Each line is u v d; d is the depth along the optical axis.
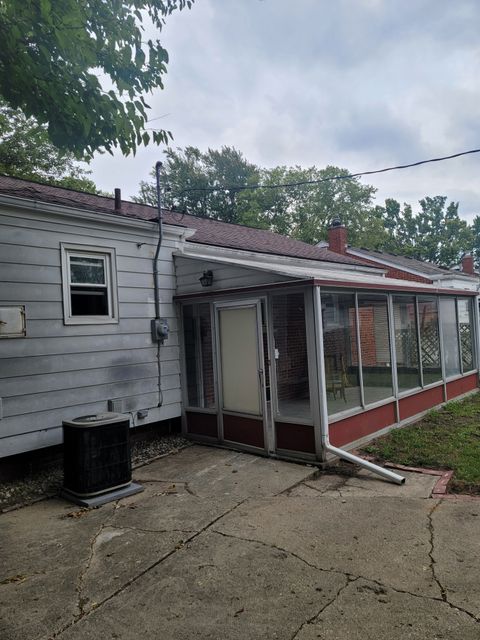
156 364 7.36
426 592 2.99
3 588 3.27
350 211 34.12
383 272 15.73
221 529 4.12
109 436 5.13
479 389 11.27
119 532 4.16
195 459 6.45
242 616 2.82
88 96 4.31
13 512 4.80
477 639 2.52
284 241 14.25
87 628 2.77
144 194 36.47
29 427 5.73
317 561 3.47
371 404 7.04
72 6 3.86
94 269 6.62
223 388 7.04
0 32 3.82
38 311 5.88
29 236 5.84
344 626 2.68
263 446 6.47
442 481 5.18
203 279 7.23
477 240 58.78
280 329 6.29
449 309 10.29
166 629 2.73
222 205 36.00
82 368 6.32
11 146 20.84
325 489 5.11
